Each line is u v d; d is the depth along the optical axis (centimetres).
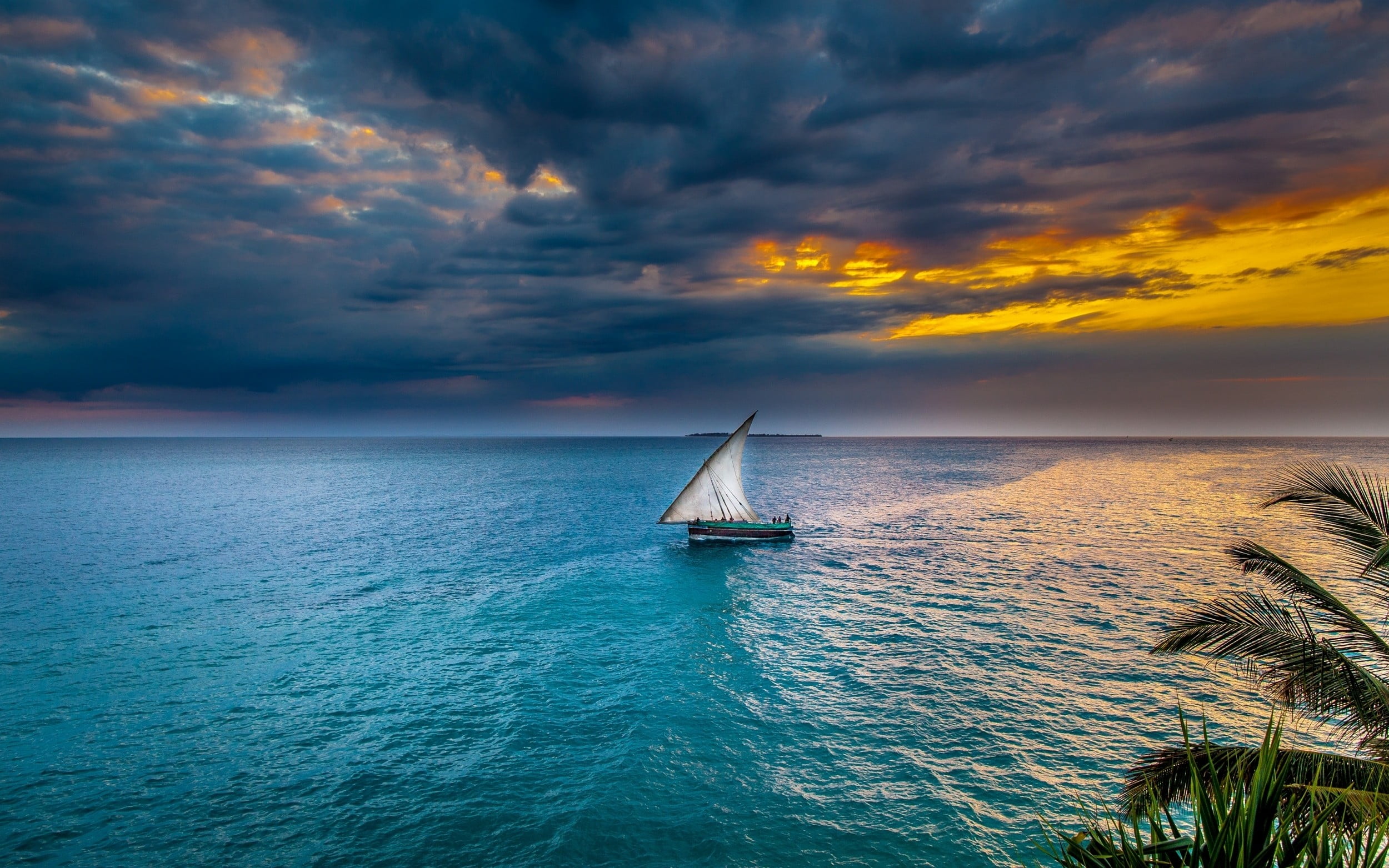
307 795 2089
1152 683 2839
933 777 2148
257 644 3472
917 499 10338
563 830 1906
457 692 2862
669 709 2670
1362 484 1154
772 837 1870
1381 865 643
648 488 12675
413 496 11000
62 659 3241
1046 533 6950
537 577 5078
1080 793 2050
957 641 3403
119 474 15638
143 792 2111
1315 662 1102
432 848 1842
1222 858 626
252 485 12862
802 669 3083
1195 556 5612
